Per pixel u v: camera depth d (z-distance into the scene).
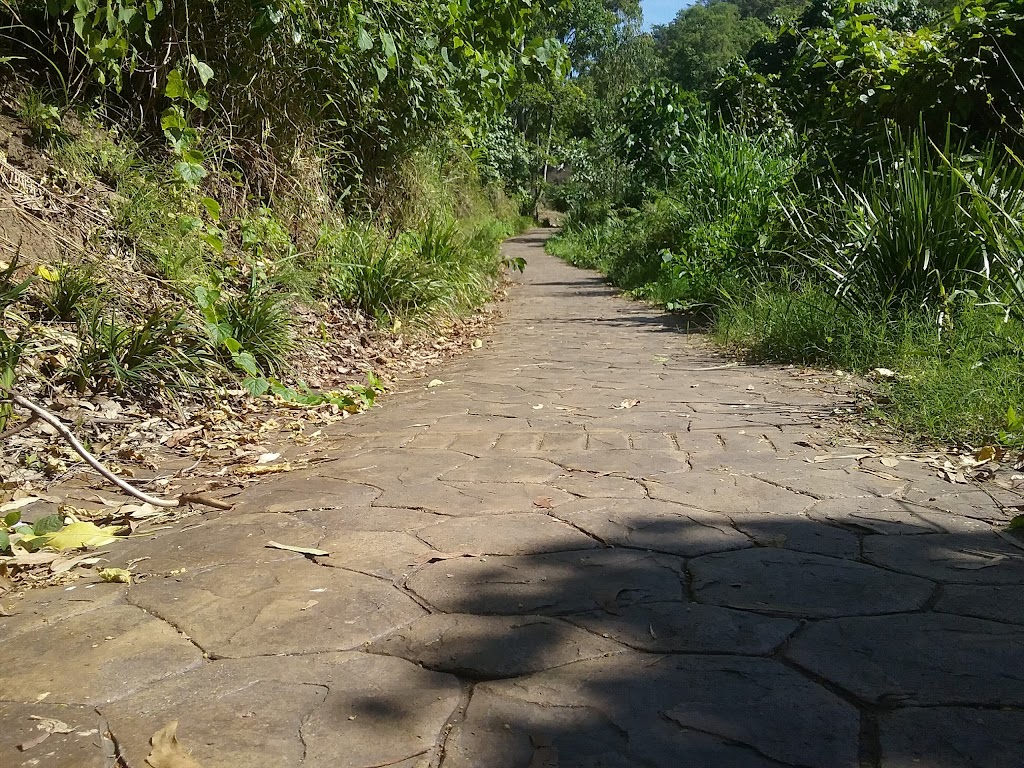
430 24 8.78
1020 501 3.05
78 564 2.72
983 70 7.56
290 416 4.97
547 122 46.06
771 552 2.63
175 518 3.19
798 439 4.01
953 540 2.70
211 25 7.16
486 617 2.21
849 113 8.58
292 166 8.05
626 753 1.61
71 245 5.26
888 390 4.75
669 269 11.27
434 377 6.40
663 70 71.19
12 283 4.65
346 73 8.05
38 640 2.15
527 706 1.79
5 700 1.85
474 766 1.59
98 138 6.16
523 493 3.28
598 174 28.77
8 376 3.71
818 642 2.04
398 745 1.66
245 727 1.72
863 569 2.48
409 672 1.94
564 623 2.17
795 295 7.04
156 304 5.25
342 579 2.49
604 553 2.65
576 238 25.62
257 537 2.88
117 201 5.84
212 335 4.73
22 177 5.43
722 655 1.99
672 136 16.64
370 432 4.52
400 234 9.56
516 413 4.82
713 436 4.12
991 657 1.95
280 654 2.04
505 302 12.42
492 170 19.48
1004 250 5.31
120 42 5.31
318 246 7.64
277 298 6.04
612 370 6.30
